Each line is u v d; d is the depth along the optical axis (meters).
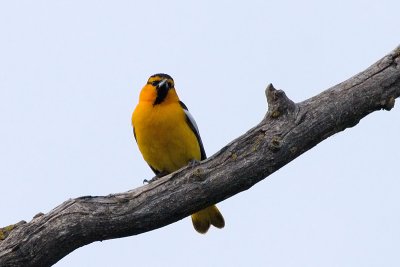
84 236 10.45
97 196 10.66
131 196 10.69
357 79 11.29
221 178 10.80
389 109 11.42
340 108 11.10
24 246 10.10
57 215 10.34
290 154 10.97
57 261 10.56
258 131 10.94
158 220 10.76
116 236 10.78
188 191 10.76
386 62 11.32
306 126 10.95
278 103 10.88
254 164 10.84
